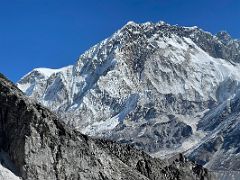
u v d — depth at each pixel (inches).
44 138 4099.4
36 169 3971.5
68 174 4138.8
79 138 4441.4
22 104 4173.2
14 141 4045.3
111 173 4554.6
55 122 4274.1
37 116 4121.6
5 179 3754.9
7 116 4153.5
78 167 4234.7
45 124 4143.7
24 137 3998.5
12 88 4451.3
